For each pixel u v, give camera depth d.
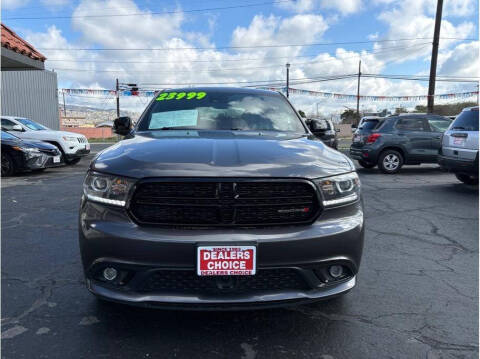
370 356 2.18
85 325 2.46
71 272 3.34
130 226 2.13
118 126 3.77
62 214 5.45
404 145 10.27
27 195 6.91
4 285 3.06
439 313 2.68
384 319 2.59
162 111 3.56
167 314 2.61
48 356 2.13
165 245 2.06
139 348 2.22
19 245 4.07
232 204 2.13
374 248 4.08
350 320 2.57
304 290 2.22
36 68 11.60
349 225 2.28
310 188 2.22
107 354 2.16
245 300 2.12
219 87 4.05
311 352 2.21
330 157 2.52
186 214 2.14
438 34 20.70
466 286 3.13
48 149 9.95
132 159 2.31
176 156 2.31
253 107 3.66
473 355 2.19
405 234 4.59
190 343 2.28
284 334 2.39
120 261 2.11
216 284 2.13
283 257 2.12
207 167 2.18
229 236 2.08
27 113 17.83
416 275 3.35
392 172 10.42
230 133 3.07
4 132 9.75
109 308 2.68
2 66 11.16
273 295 2.16
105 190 2.22
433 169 11.52
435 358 2.16
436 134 10.34
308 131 3.48
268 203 2.17
